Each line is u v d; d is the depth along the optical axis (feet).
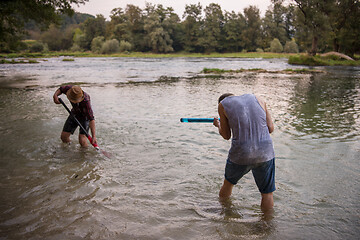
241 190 11.21
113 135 18.53
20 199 10.52
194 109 26.91
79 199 10.54
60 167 13.48
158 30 316.19
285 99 32.35
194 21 345.31
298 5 131.23
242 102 9.39
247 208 9.88
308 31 132.98
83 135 16.30
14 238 8.27
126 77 62.34
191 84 48.85
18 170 13.10
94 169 13.26
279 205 10.00
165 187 11.47
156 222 9.05
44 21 71.77
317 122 21.42
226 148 16.02
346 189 11.08
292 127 20.02
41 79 56.95
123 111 25.95
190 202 10.30
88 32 372.79
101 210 9.78
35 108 27.61
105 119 22.84
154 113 25.11
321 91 39.37
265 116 9.37
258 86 45.70
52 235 8.41
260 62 138.21
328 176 12.23
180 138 17.85
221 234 8.38
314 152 15.06
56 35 390.83
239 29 349.82
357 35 139.03
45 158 14.61
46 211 9.71
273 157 9.32
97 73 73.26
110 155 14.96
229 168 9.65
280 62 138.41
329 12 131.54
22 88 42.86
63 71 79.87
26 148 16.06
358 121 21.67
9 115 24.39
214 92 38.65
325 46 194.70
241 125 9.08
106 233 8.48
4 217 9.35
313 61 114.42
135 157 14.71
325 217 9.21
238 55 246.68
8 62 124.98
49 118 23.36
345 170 12.80
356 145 16.06
